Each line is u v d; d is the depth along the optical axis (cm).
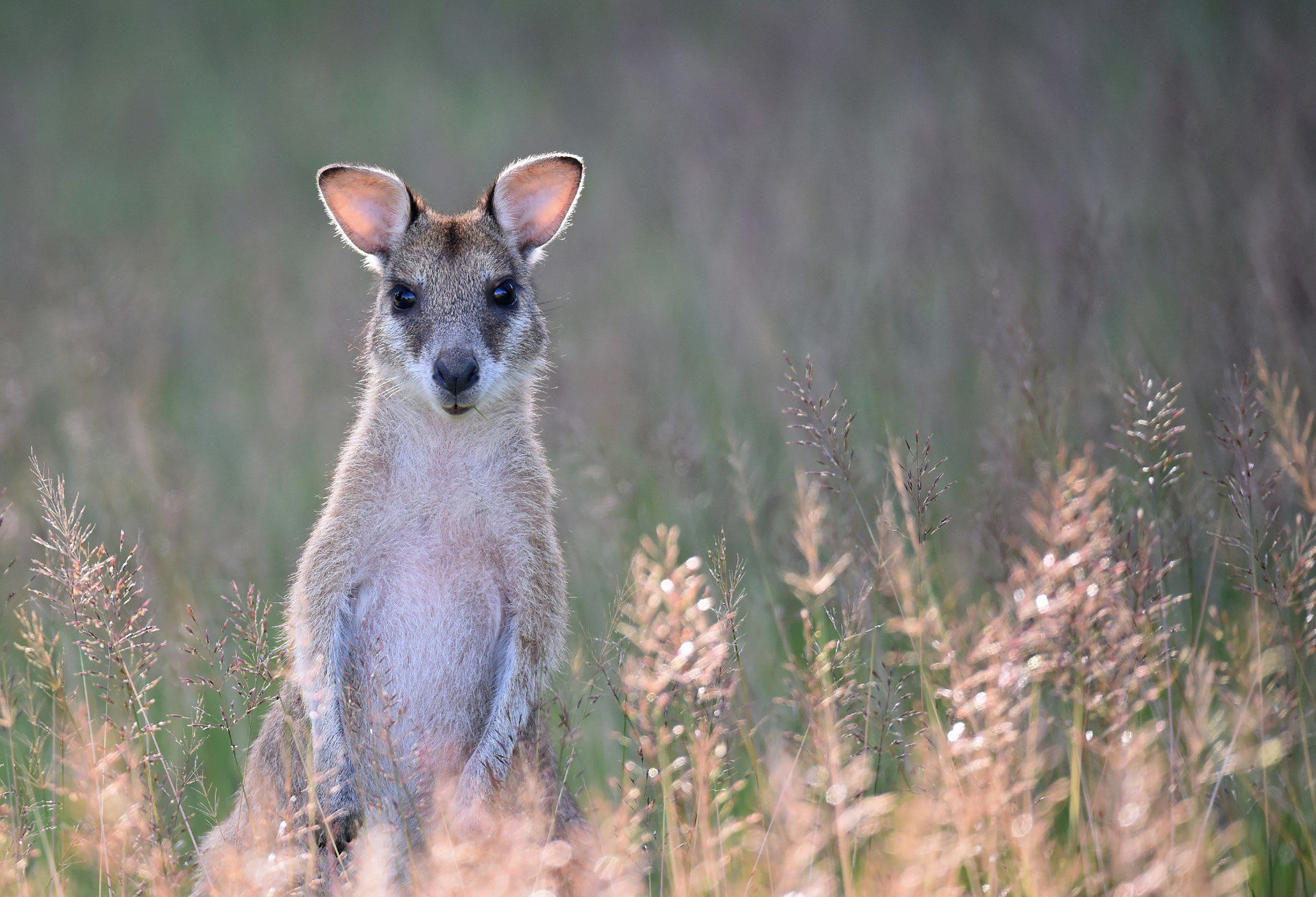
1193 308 1355
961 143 2102
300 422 1599
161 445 1410
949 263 1712
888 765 906
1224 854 834
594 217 2133
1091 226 1512
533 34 3188
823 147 2241
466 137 2642
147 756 811
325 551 946
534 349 1032
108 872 809
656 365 1545
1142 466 962
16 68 3281
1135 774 750
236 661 867
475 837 898
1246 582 938
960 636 863
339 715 915
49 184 2641
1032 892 711
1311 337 1241
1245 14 2178
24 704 908
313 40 3403
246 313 1977
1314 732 910
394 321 1006
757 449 1313
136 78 3238
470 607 966
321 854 865
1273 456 1054
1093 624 817
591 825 897
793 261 1772
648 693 762
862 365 1432
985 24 2591
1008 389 1196
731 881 815
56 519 998
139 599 1093
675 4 3108
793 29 2753
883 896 735
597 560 1180
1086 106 2122
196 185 2656
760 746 977
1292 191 1468
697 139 2333
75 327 1628
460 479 956
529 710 941
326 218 2466
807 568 1052
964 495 1262
